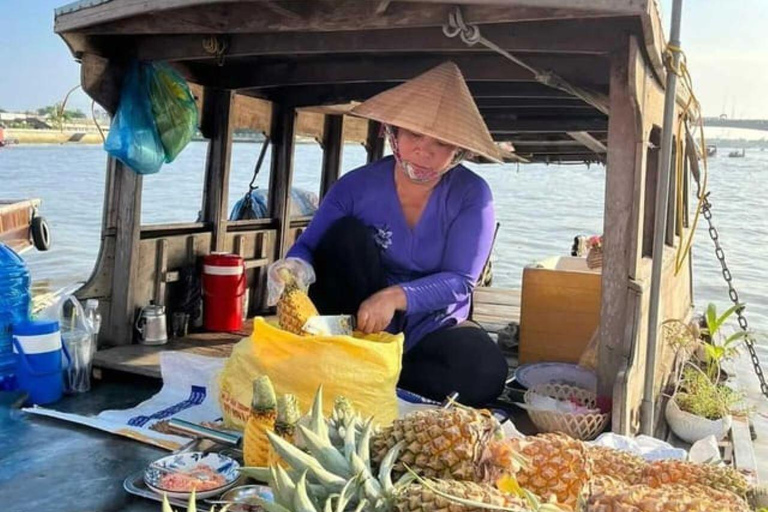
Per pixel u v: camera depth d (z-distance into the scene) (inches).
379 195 125.3
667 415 143.5
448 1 97.2
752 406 170.4
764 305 404.2
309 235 131.5
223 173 176.7
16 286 127.6
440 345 117.8
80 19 125.3
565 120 238.8
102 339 148.5
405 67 160.4
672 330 162.1
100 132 147.8
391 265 127.1
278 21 115.4
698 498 45.1
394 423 60.1
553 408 107.6
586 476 53.4
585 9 93.3
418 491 47.0
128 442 102.9
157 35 139.0
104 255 148.7
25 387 121.3
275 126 204.8
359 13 109.2
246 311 186.7
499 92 183.3
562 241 565.3
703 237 720.3
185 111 150.9
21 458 96.4
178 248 164.1
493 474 53.0
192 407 116.9
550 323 153.9
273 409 83.6
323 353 94.4
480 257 122.2
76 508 82.7
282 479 50.8
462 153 120.1
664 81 123.9
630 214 108.7
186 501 80.6
